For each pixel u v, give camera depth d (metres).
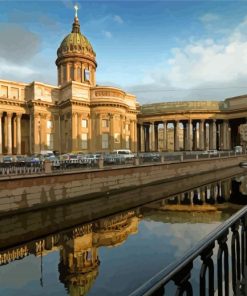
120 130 59.47
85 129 57.12
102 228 20.31
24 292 10.98
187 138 79.81
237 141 84.31
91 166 27.95
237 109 73.75
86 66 68.19
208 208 26.61
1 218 19.77
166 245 16.20
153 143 87.56
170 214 24.16
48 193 23.16
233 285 3.51
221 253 3.16
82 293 10.61
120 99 59.91
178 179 41.66
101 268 13.10
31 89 57.97
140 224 21.03
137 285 11.23
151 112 79.19
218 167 54.12
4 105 54.72
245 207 3.94
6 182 20.33
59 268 13.48
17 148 56.41
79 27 70.81
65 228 20.30
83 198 26.16
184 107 77.50
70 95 55.88
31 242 17.83
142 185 34.06
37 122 56.84
